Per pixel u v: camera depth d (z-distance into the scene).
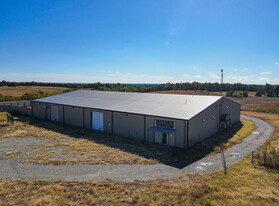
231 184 10.98
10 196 9.91
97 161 14.72
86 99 32.12
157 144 19.42
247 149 17.75
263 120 33.94
